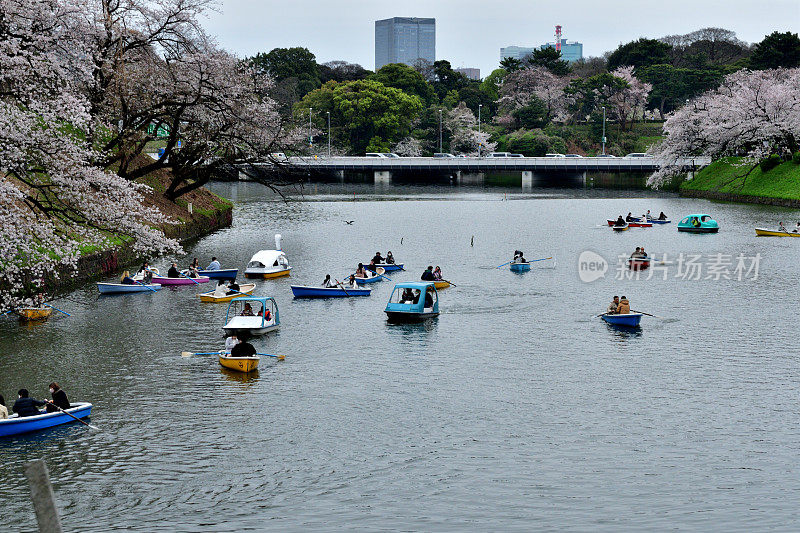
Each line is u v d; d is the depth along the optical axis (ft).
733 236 299.58
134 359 138.21
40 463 39.22
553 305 182.80
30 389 122.42
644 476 95.35
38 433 106.52
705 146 467.93
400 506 88.17
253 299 157.69
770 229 314.96
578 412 115.24
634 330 159.74
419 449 102.83
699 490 91.86
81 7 182.19
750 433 107.65
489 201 460.55
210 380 127.95
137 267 224.12
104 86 212.23
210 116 244.63
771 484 93.25
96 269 207.72
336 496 90.48
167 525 83.92
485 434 107.55
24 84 152.15
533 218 370.73
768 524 84.07
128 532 82.48
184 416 112.88
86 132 157.89
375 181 633.61
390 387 125.49
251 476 95.14
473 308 179.52
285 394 122.11
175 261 219.82
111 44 211.00
